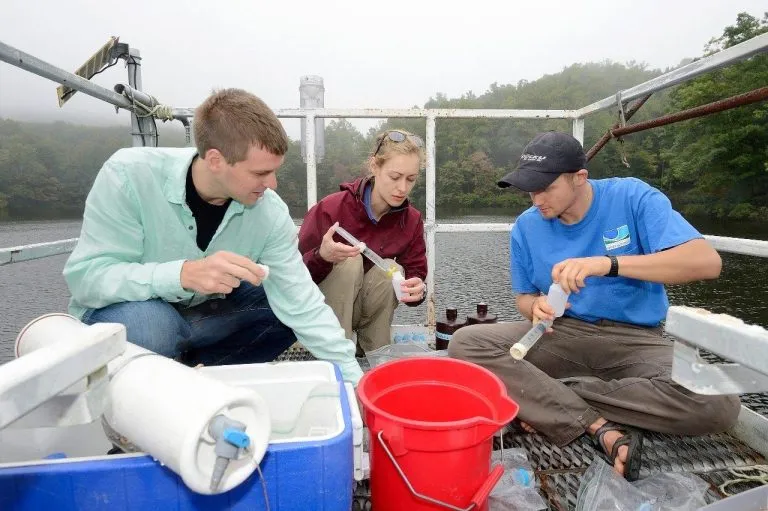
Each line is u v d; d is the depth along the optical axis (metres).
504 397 0.99
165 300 1.37
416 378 1.17
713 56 1.54
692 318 0.61
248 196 1.25
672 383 1.27
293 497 0.79
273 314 1.69
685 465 1.27
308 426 0.99
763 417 1.33
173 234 1.37
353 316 2.06
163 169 1.33
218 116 1.15
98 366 0.64
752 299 7.68
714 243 1.60
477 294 5.54
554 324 1.63
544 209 1.56
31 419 0.67
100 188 1.28
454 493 0.91
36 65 1.38
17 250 1.58
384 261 1.86
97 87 1.81
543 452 1.35
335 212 2.02
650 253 1.48
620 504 1.09
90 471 0.75
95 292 1.22
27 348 0.91
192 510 0.78
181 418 0.67
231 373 1.09
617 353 1.54
